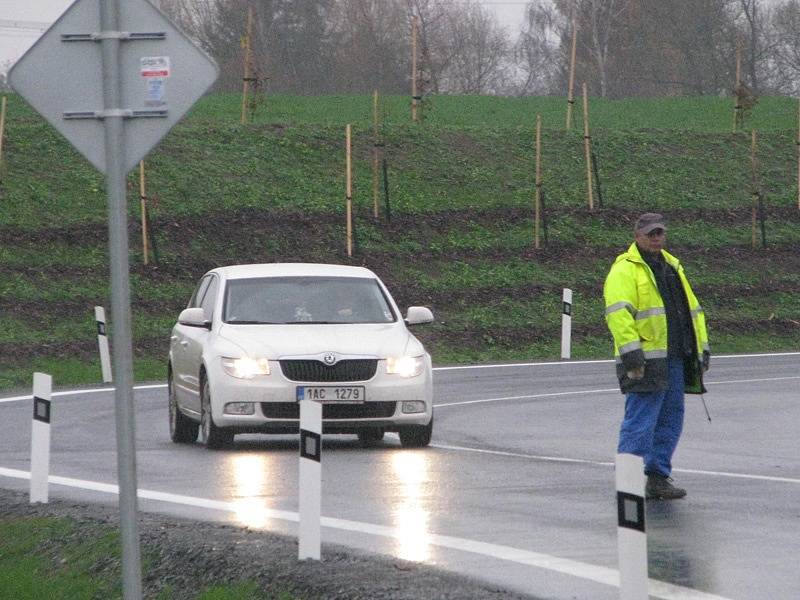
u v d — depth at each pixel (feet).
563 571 93.25
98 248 357.82
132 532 75.25
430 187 431.02
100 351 273.33
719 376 275.80
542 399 234.79
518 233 407.23
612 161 474.90
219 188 404.36
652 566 95.61
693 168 476.95
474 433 188.34
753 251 415.44
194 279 350.02
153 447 174.91
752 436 186.39
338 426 166.20
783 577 91.71
